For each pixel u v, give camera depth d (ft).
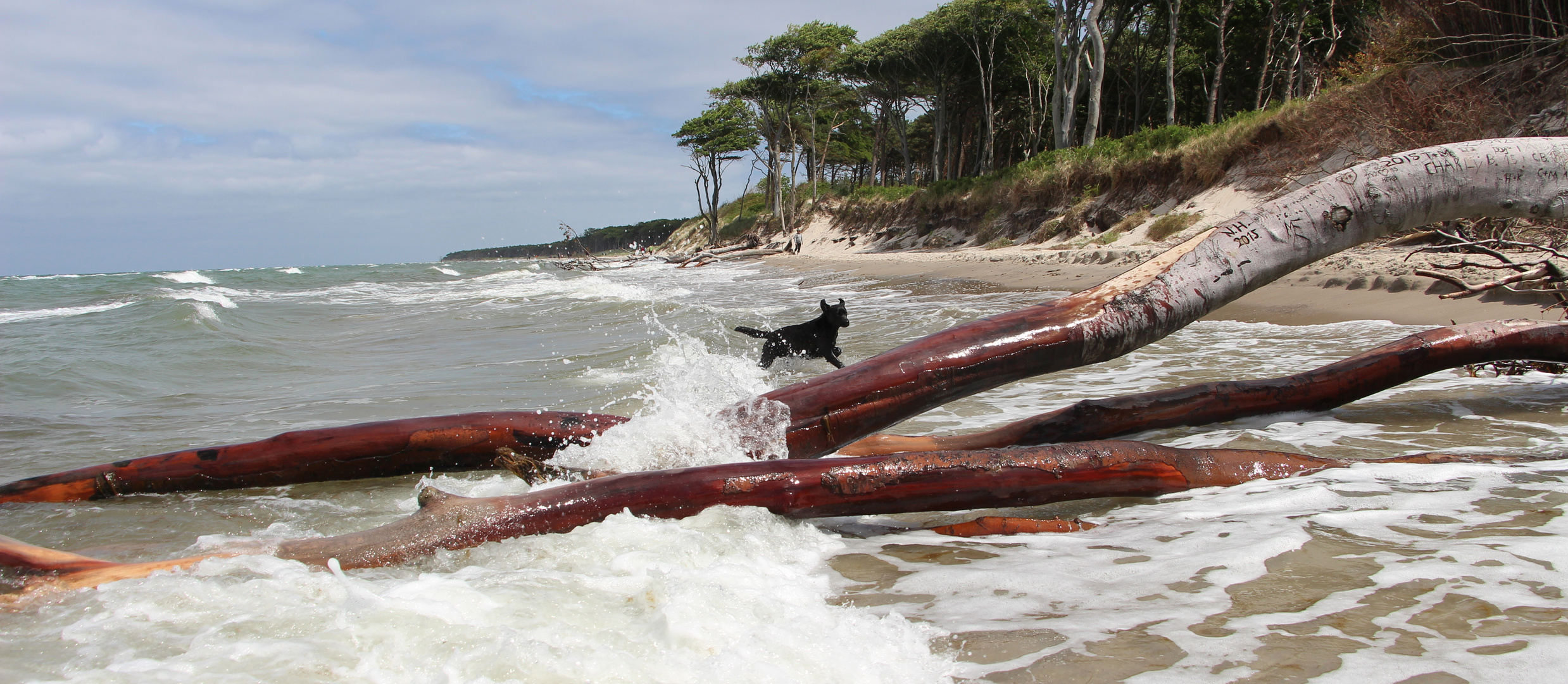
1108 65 124.26
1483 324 12.75
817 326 24.84
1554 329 12.48
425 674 5.54
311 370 27.48
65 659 5.80
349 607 6.64
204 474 11.63
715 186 210.38
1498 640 5.52
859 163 227.61
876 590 7.37
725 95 177.47
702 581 7.04
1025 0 117.60
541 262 217.97
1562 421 12.47
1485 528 7.81
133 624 6.46
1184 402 12.52
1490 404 13.78
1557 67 36.55
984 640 6.14
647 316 42.96
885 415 10.41
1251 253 10.97
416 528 8.37
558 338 34.65
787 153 196.75
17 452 15.30
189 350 31.86
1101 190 79.77
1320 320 25.46
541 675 5.49
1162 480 9.68
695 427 10.51
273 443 11.61
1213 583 6.95
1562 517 8.00
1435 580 6.63
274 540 8.65
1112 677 5.42
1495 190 11.09
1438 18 41.73
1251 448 11.66
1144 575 7.31
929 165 206.08
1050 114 146.20
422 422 11.57
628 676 5.49
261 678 5.45
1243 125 62.64
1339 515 8.47
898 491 8.75
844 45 159.22
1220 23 93.56
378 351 32.78
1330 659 5.44
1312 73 97.50
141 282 107.24
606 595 7.01
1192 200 64.80
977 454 9.01
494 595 6.93
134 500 11.64
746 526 8.59
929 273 64.34
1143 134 77.71
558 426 11.32
